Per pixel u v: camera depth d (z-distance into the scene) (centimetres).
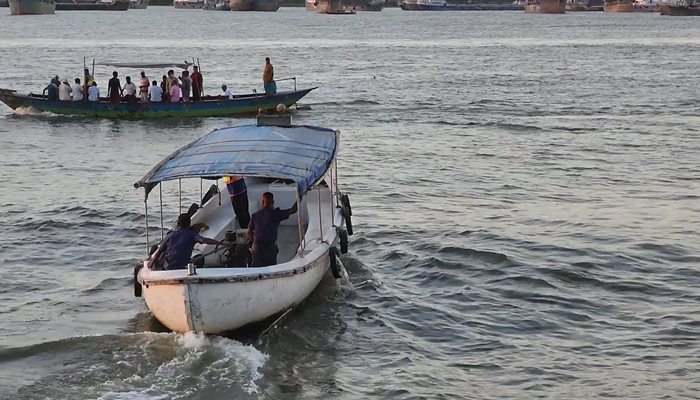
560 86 5075
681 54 7894
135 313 1488
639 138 3275
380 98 4472
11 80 5216
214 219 1645
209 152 1559
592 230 2006
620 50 8462
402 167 2761
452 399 1189
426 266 1750
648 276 1691
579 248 1859
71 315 1481
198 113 3712
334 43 9444
